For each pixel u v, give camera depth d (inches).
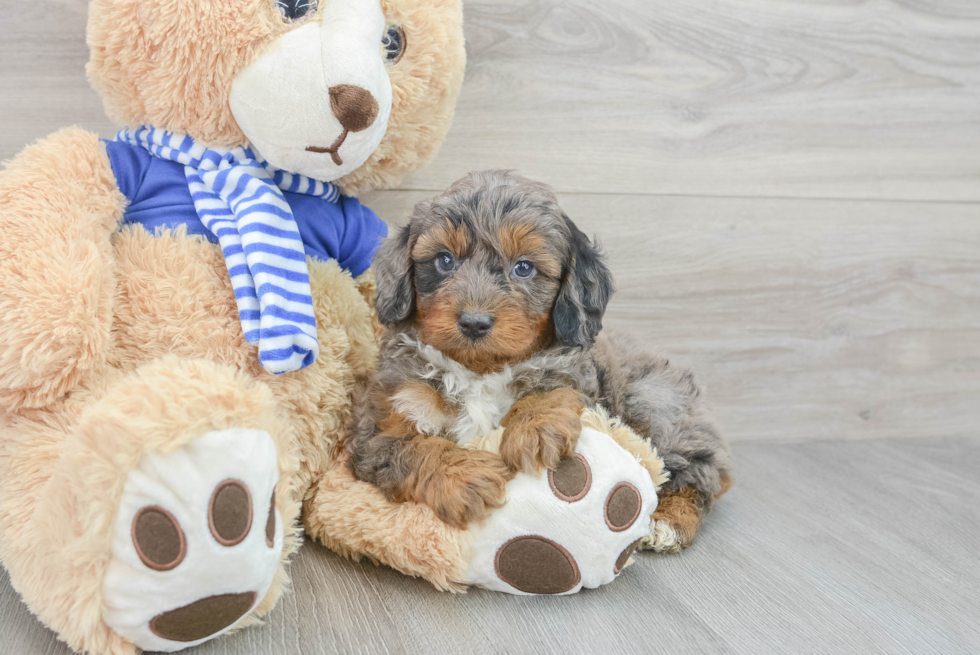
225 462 29.0
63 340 31.2
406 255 35.4
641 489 33.2
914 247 48.2
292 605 32.2
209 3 32.6
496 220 34.2
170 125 34.6
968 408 50.3
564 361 35.4
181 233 34.1
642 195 44.6
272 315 32.9
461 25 37.4
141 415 28.6
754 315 46.8
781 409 48.1
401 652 30.6
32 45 38.5
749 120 45.2
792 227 46.6
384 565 34.4
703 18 43.9
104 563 28.7
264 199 34.3
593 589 33.8
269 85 33.2
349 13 33.7
